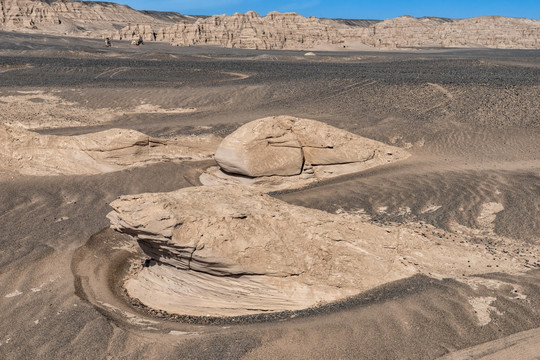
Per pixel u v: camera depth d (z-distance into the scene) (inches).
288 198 595.5
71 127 1065.5
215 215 347.6
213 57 3267.7
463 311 298.7
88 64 2303.2
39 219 508.7
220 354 264.5
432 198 569.9
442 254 387.5
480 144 851.4
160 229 330.3
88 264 415.2
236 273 342.3
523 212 511.8
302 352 265.7
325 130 692.7
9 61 2316.7
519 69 2212.1
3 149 652.1
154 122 1140.5
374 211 541.0
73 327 301.1
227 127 1051.3
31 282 369.4
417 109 1171.9
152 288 368.8
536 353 256.4
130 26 5191.9
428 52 4788.4
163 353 270.8
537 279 343.3
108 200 577.3
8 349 283.1
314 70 2266.2
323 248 361.4
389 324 288.2
